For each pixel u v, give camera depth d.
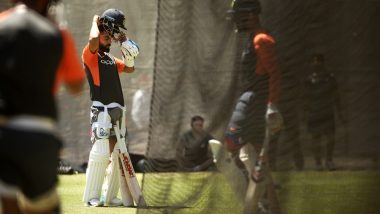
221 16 24.83
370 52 22.39
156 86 27.73
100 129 34.09
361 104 22.45
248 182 23.83
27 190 15.38
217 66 25.03
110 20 34.59
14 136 14.84
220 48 24.94
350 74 22.50
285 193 23.02
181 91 26.47
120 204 34.94
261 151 23.53
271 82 23.25
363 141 22.48
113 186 34.91
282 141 23.09
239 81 24.20
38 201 15.47
